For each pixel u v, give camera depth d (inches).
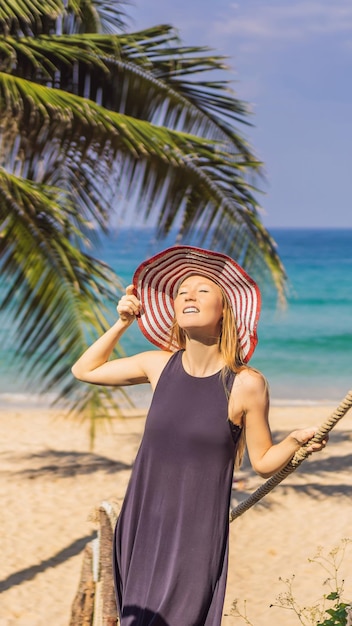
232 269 128.1
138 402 746.2
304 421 668.1
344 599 292.4
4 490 448.5
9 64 366.3
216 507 125.0
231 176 398.6
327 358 1252.5
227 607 291.3
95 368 139.9
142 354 137.4
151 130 358.6
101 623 147.1
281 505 410.3
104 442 579.8
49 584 318.0
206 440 124.6
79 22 410.3
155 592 124.7
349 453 522.6
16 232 339.6
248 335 128.6
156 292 136.3
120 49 377.1
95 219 390.6
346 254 3378.4
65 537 373.7
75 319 345.4
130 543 129.5
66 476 482.0
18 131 350.9
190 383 128.0
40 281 343.3
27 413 698.8
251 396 124.7
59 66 379.9
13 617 285.7
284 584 313.6
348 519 387.2
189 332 128.3
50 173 380.5
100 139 368.8
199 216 406.0
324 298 1978.3
